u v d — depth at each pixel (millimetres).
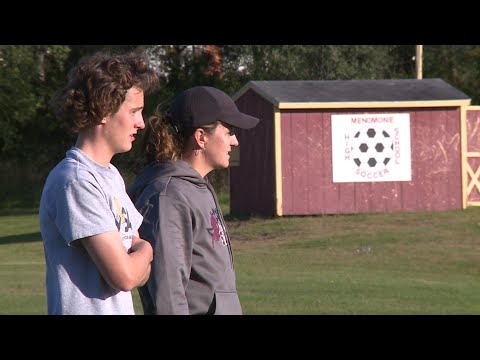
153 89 9812
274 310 27234
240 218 63531
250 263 42625
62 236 8844
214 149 11461
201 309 10758
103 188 9008
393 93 63562
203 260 10844
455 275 38094
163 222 10555
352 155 62250
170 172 10938
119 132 9188
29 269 41625
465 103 63312
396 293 31453
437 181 63562
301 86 64000
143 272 9062
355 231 54062
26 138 108000
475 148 65688
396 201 62875
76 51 105938
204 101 11367
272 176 61812
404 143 62906
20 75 100000
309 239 51844
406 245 48312
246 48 109438
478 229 53594
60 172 8922
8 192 103000
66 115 9125
